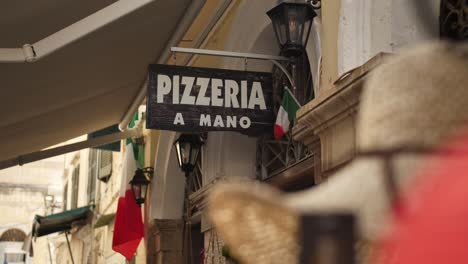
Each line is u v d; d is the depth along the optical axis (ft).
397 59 2.70
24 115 27.45
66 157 86.48
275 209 2.57
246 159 25.71
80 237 62.39
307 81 21.06
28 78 22.56
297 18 16.56
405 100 2.58
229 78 19.65
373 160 2.55
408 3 12.89
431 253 2.16
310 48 19.58
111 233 49.90
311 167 19.43
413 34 12.82
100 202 56.85
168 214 34.50
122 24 20.61
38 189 104.47
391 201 2.41
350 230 2.43
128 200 36.11
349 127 12.02
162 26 23.50
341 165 12.34
